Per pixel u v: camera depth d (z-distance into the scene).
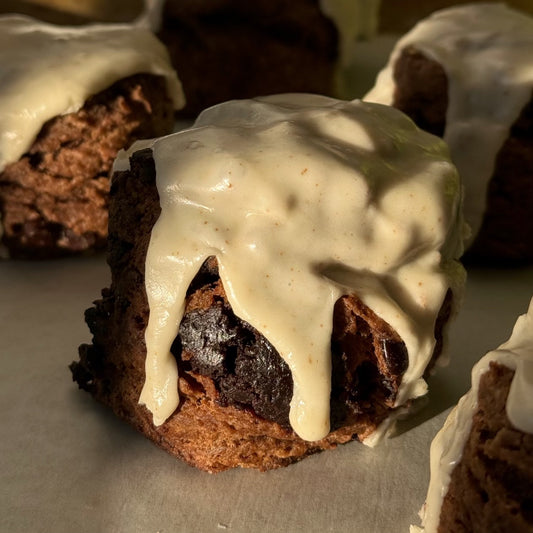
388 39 0.46
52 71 0.26
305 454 0.21
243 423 0.20
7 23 0.29
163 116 0.29
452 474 0.18
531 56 0.28
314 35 0.39
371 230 0.19
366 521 0.19
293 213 0.19
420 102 0.29
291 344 0.19
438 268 0.20
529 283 0.28
